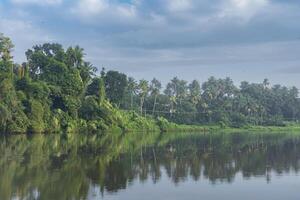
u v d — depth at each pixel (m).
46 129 111.69
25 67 123.69
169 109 197.75
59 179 39.94
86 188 36.25
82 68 138.88
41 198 32.12
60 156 57.41
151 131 157.62
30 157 54.91
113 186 37.47
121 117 146.12
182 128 171.12
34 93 112.31
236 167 50.97
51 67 127.06
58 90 122.38
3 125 98.94
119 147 75.44
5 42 114.62
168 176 43.53
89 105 133.12
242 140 104.81
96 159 55.84
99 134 121.81
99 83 140.12
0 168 44.91
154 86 199.75
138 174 44.47
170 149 74.25
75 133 120.44
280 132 168.00
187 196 34.19
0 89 99.06
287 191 36.44
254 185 38.94
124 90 161.50
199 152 69.62
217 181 40.78
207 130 176.88
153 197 33.59
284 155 65.88
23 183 37.34
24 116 103.88
